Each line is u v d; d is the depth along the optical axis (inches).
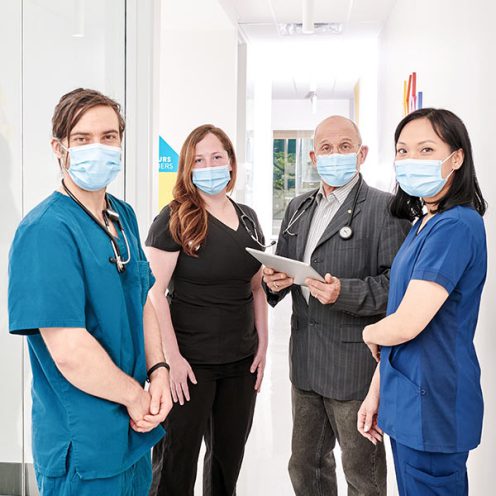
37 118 82.5
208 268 80.2
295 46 264.1
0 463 77.7
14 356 77.8
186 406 80.1
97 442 51.8
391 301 62.6
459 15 96.9
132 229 62.1
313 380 79.0
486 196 79.6
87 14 93.3
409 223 76.0
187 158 80.7
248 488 107.0
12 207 77.8
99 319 52.9
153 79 106.0
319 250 78.5
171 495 80.8
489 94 78.2
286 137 442.9
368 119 299.1
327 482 85.2
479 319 83.5
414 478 59.2
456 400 57.6
